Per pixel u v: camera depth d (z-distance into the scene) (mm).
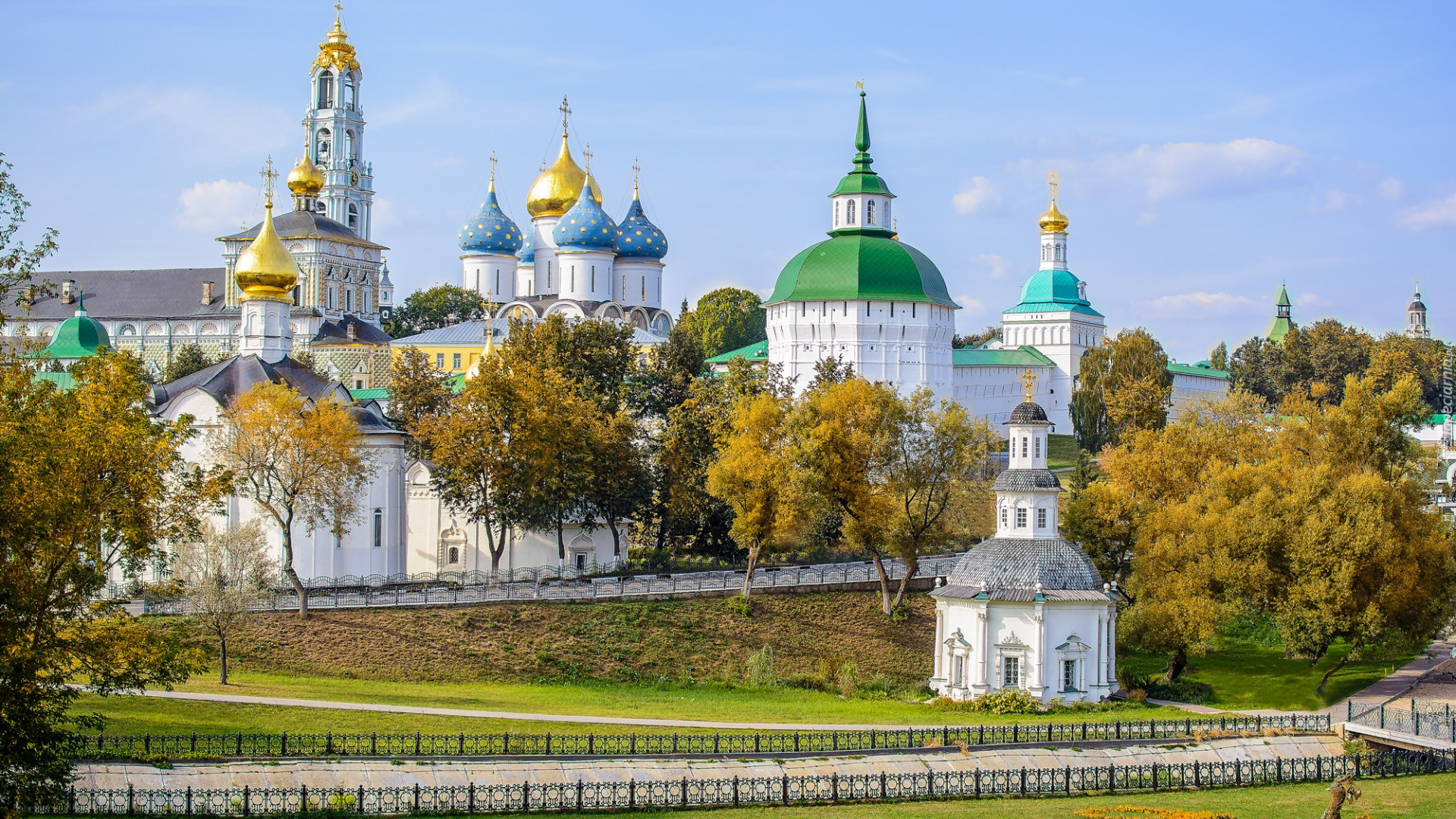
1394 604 89438
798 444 103125
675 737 62312
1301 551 89875
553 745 62656
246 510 103750
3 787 46969
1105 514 99688
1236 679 93500
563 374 129625
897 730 69250
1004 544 88562
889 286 163500
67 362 198125
